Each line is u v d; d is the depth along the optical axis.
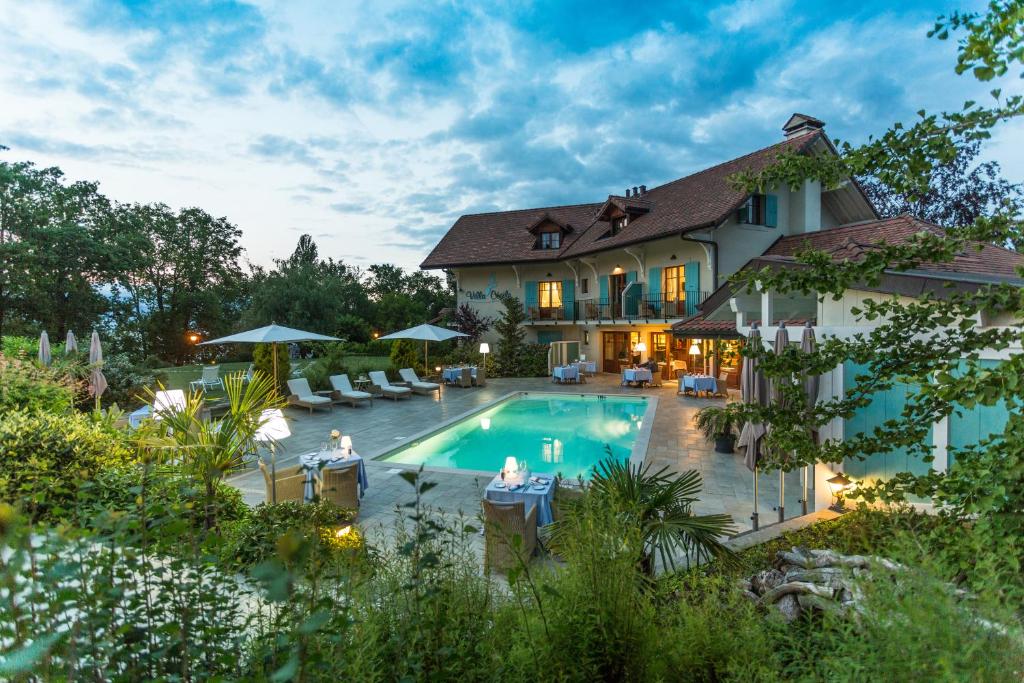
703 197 19.39
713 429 10.82
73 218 26.22
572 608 2.14
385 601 2.08
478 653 2.03
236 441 5.56
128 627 1.45
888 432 3.05
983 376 2.30
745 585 3.22
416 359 22.00
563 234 25.91
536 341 26.39
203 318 37.53
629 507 3.62
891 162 2.76
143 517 1.65
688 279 19.19
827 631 1.81
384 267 59.06
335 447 8.26
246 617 1.89
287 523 4.45
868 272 2.96
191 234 37.53
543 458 11.70
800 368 3.19
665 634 2.22
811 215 18.78
